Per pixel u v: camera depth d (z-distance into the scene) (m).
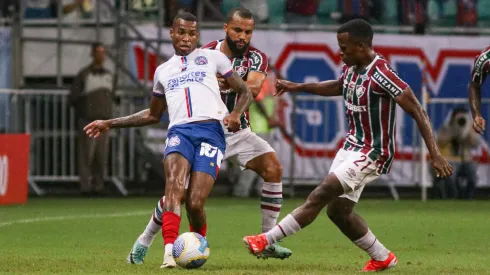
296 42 64.44
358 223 26.38
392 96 25.28
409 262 28.84
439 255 32.03
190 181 25.70
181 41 26.69
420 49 65.62
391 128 25.81
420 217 48.84
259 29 65.06
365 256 31.34
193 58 26.73
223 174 64.94
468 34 67.50
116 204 56.69
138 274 24.06
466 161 63.31
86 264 27.30
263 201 30.50
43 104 62.00
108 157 63.72
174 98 26.36
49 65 65.56
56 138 62.44
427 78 65.44
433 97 65.50
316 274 24.83
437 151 24.92
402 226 43.69
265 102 61.91
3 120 60.78
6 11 65.88
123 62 63.72
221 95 29.67
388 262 26.58
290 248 34.19
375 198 65.19
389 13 68.12
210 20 66.38
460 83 65.81
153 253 31.70
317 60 64.56
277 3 67.69
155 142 63.91
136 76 63.66
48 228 41.66
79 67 66.25
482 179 63.97
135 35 64.50
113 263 27.72
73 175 63.12
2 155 55.59
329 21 68.06
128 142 63.91
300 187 67.75
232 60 29.91
